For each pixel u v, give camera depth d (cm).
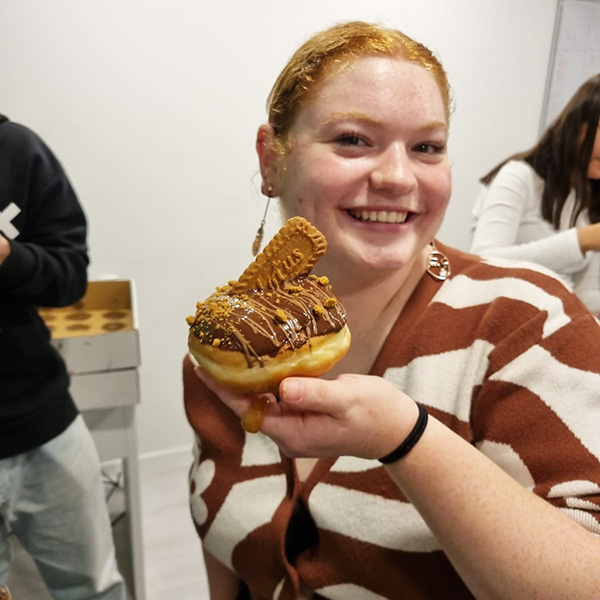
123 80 102
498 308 39
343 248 39
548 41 129
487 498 30
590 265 88
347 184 37
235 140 113
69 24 96
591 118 78
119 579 86
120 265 113
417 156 38
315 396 28
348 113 36
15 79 96
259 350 31
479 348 39
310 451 32
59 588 82
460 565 31
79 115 101
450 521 31
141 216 111
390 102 36
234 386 31
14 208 64
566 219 87
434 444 31
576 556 29
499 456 36
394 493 40
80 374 85
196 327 34
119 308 106
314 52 38
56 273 67
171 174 111
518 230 90
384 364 43
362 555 40
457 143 131
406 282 44
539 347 36
